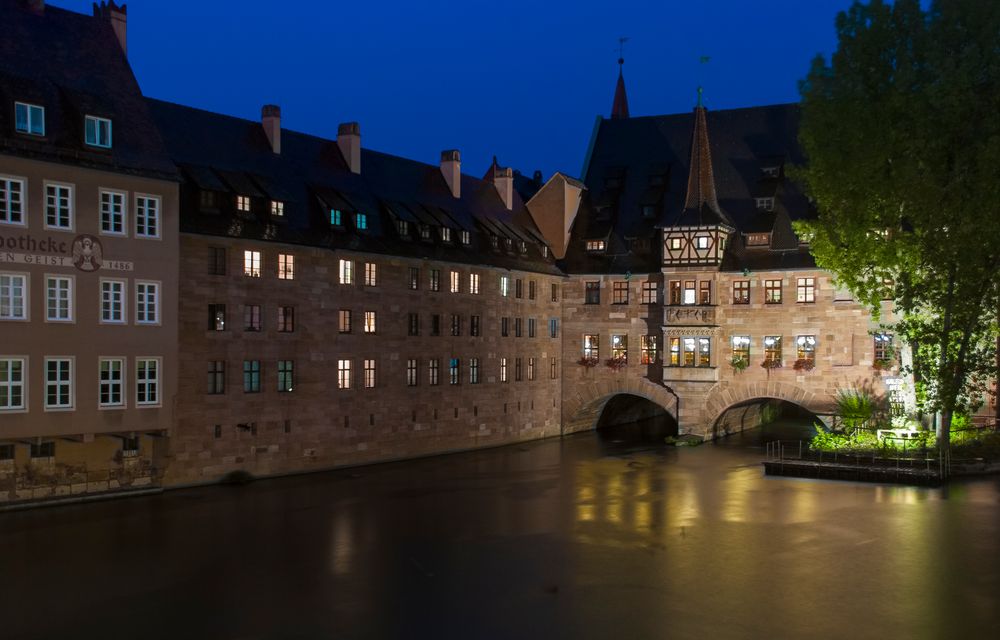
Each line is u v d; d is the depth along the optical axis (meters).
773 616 20.12
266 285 37.25
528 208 57.53
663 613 20.39
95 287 31.27
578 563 24.77
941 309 38.31
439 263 45.50
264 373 37.34
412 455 44.44
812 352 47.97
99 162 31.36
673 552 25.88
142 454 33.59
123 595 21.64
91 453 32.22
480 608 20.80
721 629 19.31
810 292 48.03
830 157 38.62
